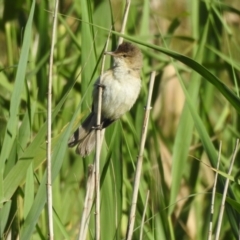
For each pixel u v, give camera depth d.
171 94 18.08
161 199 11.55
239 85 13.77
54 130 13.70
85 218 10.30
